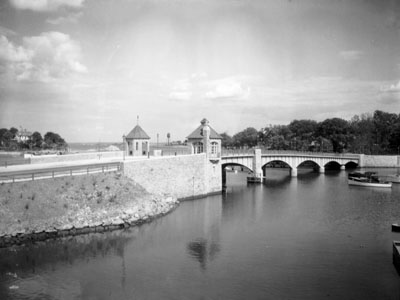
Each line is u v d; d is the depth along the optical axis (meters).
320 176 149.75
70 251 52.03
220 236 60.19
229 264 48.59
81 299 39.12
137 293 40.56
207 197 95.50
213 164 101.31
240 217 72.69
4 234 53.75
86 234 58.94
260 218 72.00
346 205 85.12
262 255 51.88
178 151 119.25
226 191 106.25
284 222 69.19
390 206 84.00
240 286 42.31
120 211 65.75
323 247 55.12
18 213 56.94
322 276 44.97
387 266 48.03
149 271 46.19
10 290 40.72
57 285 42.06
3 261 48.22
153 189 81.75
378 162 188.25
